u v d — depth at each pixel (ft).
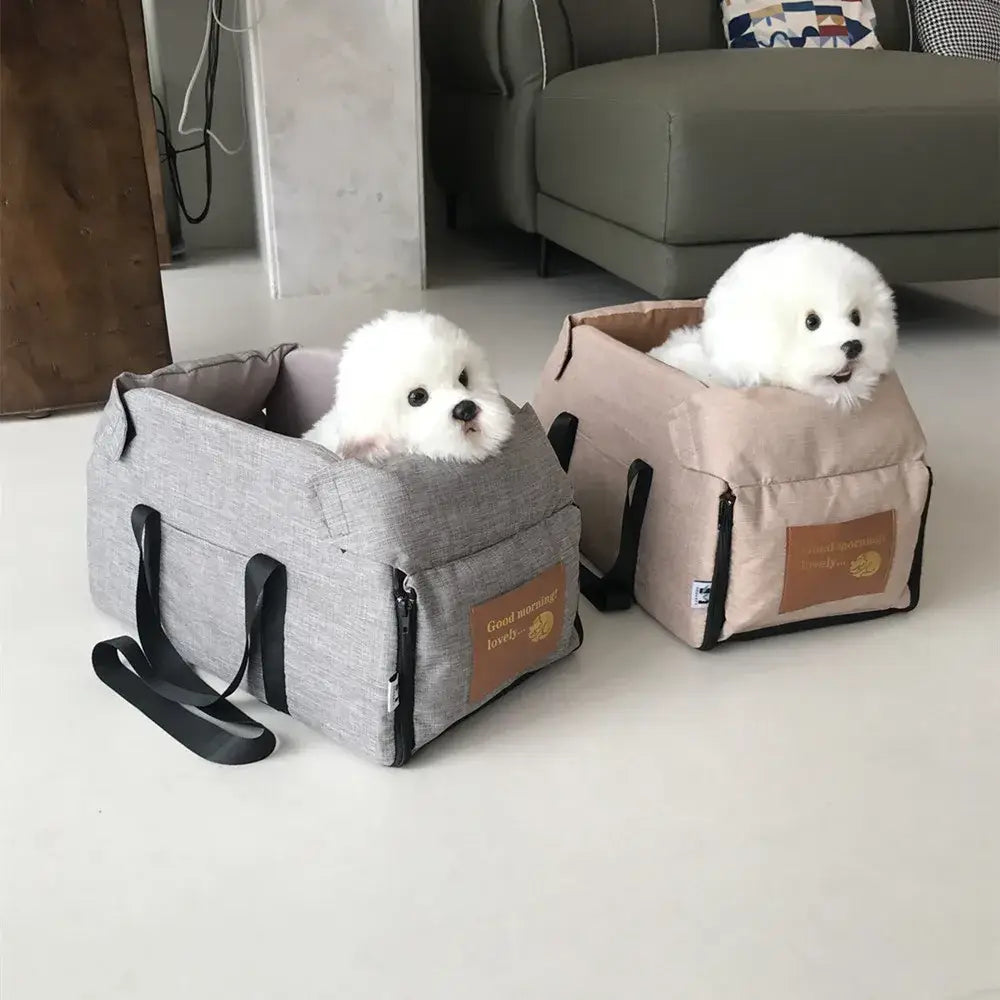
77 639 3.89
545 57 8.37
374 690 3.11
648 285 7.02
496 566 3.25
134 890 2.75
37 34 5.28
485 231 11.30
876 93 6.89
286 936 2.62
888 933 2.66
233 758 3.22
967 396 6.57
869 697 3.61
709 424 3.69
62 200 5.62
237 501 3.36
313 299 8.76
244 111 10.30
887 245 7.15
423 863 2.86
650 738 3.38
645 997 2.47
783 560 3.71
